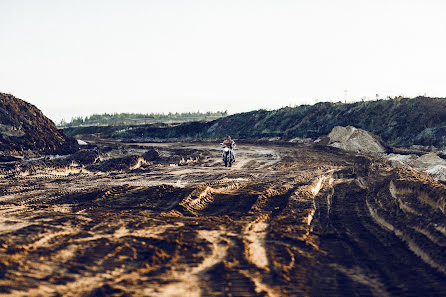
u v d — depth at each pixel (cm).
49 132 3612
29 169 2428
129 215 1177
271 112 7244
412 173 1652
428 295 657
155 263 746
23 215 1157
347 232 1027
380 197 1395
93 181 2089
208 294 621
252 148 4544
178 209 1271
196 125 8312
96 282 654
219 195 1517
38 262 728
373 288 685
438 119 4469
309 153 3853
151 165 2975
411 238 920
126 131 8788
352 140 4147
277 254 822
